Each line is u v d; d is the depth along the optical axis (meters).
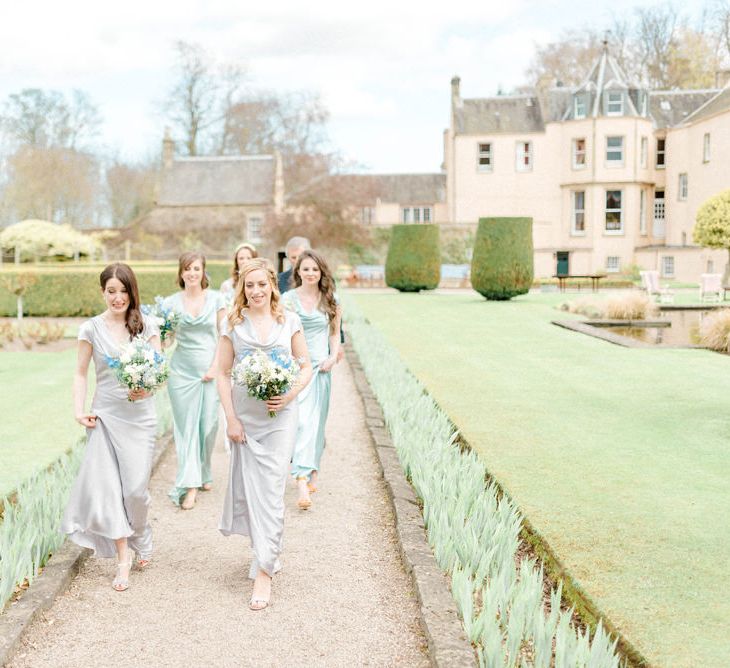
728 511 5.33
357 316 18.73
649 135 42.44
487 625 3.50
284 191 50.56
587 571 4.31
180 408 6.09
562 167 43.75
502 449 7.05
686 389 9.97
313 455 5.98
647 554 4.56
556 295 28.19
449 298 26.83
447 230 44.84
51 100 61.00
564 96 45.22
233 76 58.84
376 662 3.60
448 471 5.75
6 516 4.84
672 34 55.25
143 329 4.67
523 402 9.24
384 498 6.11
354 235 44.53
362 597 4.31
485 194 44.66
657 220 43.84
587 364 12.16
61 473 5.85
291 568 4.74
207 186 47.84
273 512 4.34
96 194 58.84
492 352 13.65
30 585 4.27
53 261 38.56
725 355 12.97
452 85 45.75
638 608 3.87
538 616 3.49
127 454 4.48
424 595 4.06
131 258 46.22
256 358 4.30
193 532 5.41
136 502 4.51
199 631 3.92
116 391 4.49
